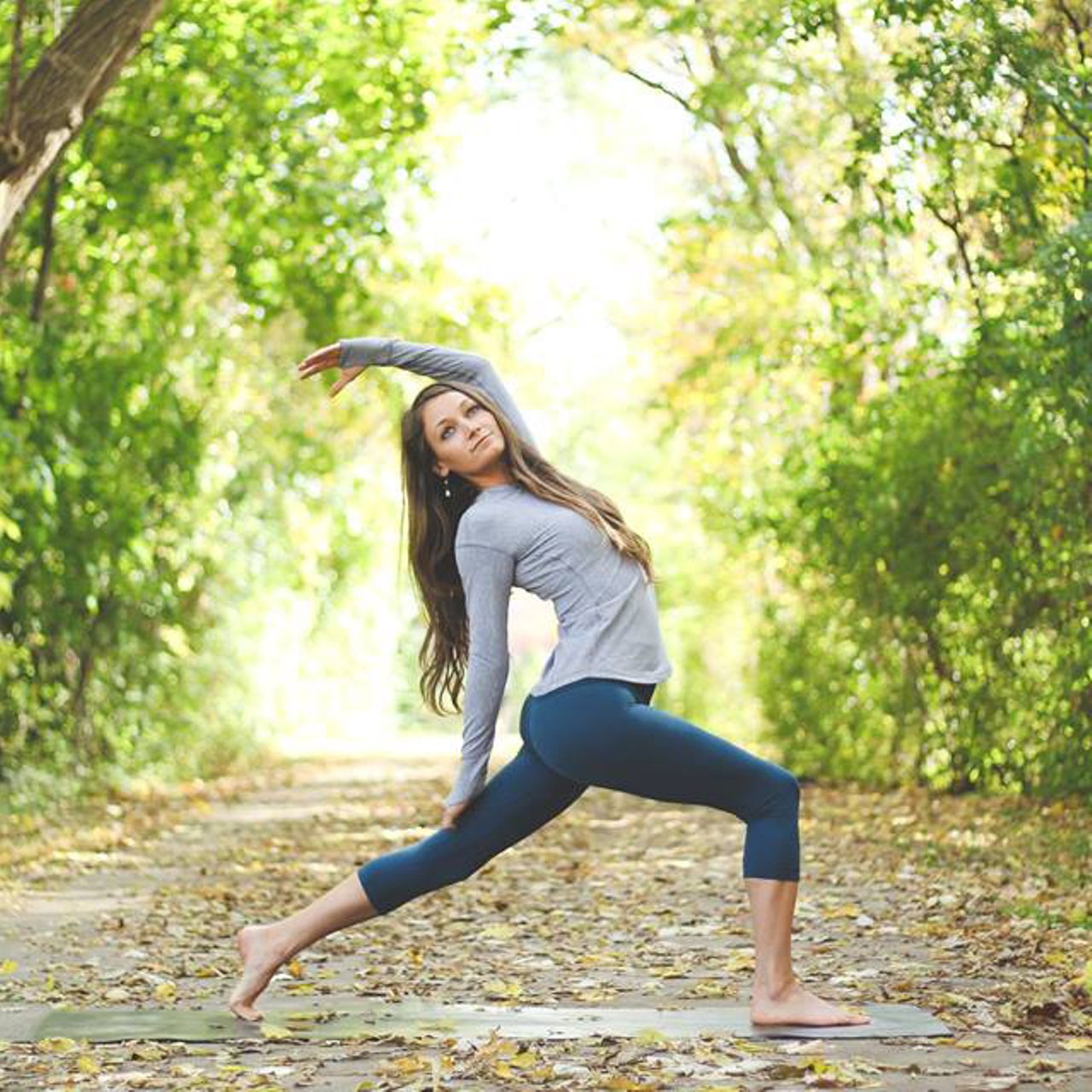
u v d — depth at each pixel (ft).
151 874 36.81
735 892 31.48
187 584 65.31
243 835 45.93
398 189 58.29
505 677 19.04
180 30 49.96
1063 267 33.09
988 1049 17.10
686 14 48.37
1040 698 46.50
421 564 19.99
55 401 50.21
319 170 53.72
